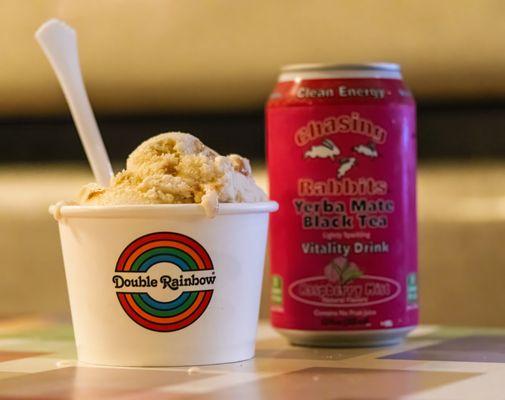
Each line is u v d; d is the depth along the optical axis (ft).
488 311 4.79
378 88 2.77
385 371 2.38
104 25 5.23
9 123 5.49
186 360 2.48
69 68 2.84
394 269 2.79
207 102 5.17
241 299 2.52
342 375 2.34
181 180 2.48
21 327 3.27
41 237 5.30
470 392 2.11
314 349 2.78
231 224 2.47
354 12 4.89
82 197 2.56
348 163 2.76
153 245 2.43
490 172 4.82
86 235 2.46
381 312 2.78
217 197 2.42
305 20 4.96
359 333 2.77
